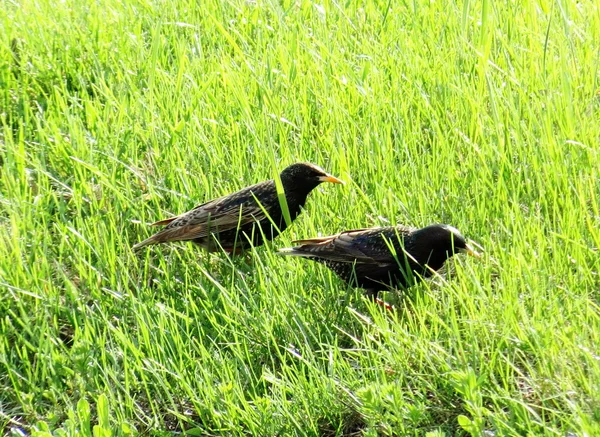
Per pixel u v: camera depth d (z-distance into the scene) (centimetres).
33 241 1176
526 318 984
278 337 1069
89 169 1302
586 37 1492
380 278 1129
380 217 1199
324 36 1570
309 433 955
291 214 1237
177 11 1673
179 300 1148
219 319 1109
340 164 1250
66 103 1481
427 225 1154
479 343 1001
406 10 1655
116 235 1212
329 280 1137
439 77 1436
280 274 1126
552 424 870
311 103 1430
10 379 1062
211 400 983
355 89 1422
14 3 1709
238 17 1664
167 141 1351
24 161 1320
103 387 1046
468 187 1238
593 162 1227
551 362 938
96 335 1088
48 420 1004
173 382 1036
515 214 1155
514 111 1284
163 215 1257
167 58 1565
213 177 1314
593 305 1016
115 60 1570
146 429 1002
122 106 1380
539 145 1257
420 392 977
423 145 1345
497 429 874
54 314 1120
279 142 1355
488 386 951
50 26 1642
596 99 1398
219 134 1373
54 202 1282
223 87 1462
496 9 1573
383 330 1007
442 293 1065
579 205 1188
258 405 968
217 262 1222
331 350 1001
